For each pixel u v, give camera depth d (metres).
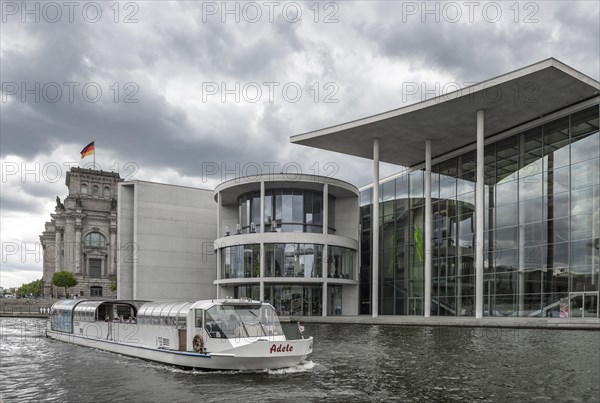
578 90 42.16
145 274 70.69
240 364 20.59
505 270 47.81
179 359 22.53
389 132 53.94
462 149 55.81
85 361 25.45
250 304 22.75
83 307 34.47
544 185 45.53
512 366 20.73
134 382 19.33
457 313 53.34
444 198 57.19
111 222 136.12
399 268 62.88
